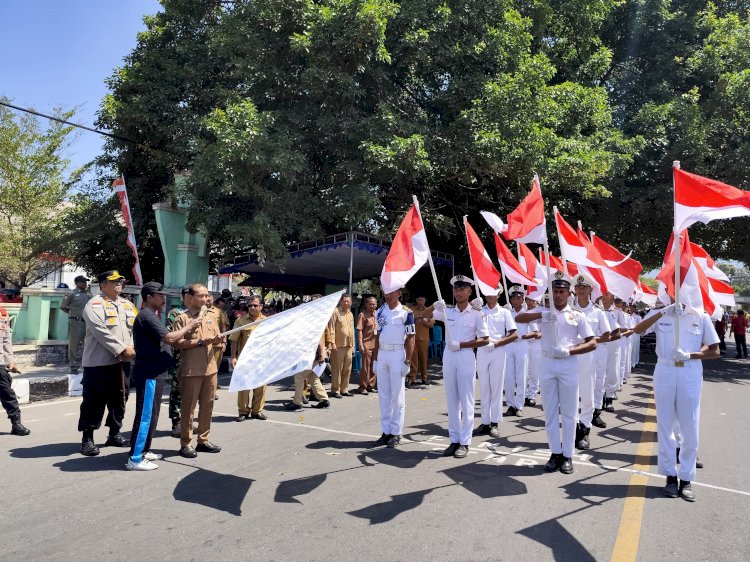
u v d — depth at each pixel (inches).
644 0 707.4
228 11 545.6
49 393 378.9
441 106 538.9
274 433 276.8
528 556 142.9
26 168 652.1
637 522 165.9
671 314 198.5
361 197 458.0
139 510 171.2
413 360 464.1
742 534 159.2
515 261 331.6
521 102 490.6
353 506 176.6
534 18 597.9
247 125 418.6
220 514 168.9
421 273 756.6
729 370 671.1
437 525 161.9
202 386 235.9
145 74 579.5
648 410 364.8
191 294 227.8
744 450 259.4
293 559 139.8
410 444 258.7
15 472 206.1
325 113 475.2
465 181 530.6
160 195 657.6
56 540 149.9
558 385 219.3
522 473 214.7
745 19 768.3
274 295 1176.8
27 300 514.3
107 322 229.3
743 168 596.1
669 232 733.9
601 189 546.6
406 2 496.4
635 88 727.7
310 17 456.4
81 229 653.3
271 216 456.8
